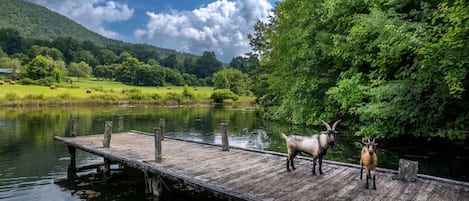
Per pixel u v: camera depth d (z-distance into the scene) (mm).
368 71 14297
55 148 18078
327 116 18328
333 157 14281
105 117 36094
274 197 6879
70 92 57125
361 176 8102
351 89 13031
